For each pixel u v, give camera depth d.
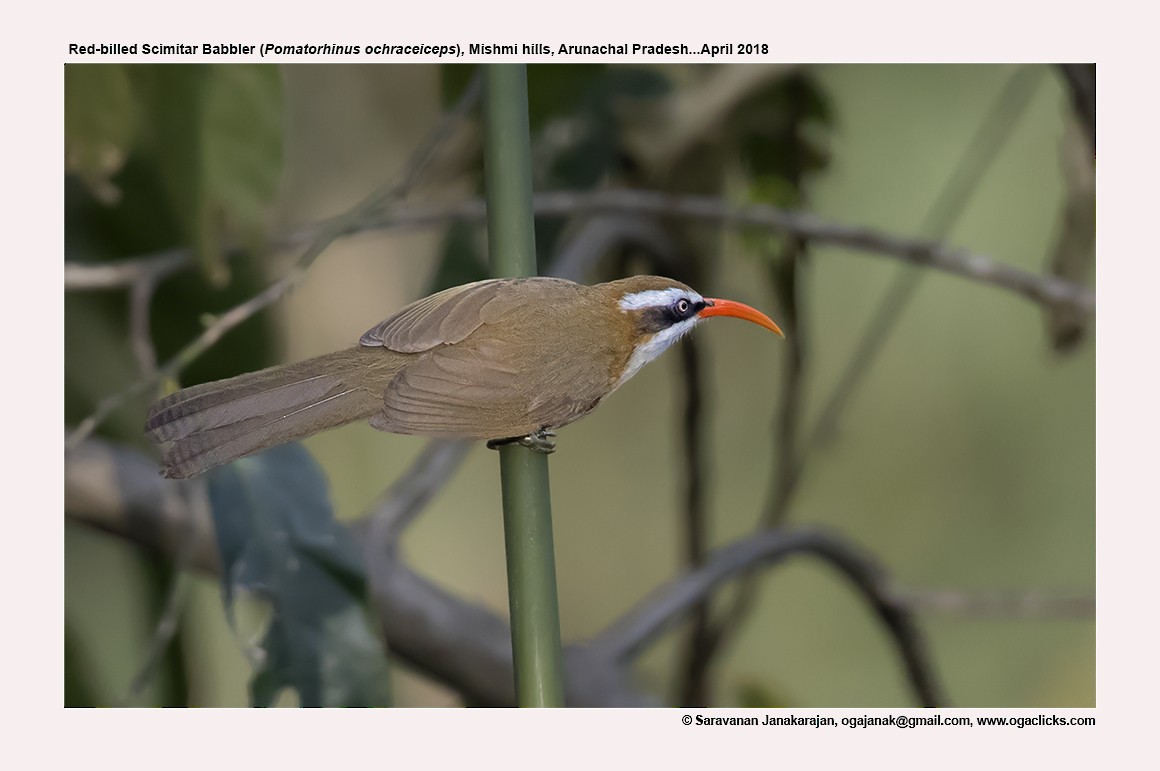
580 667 10.05
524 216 7.22
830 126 11.81
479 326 8.23
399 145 12.85
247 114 8.55
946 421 15.10
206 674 10.48
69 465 9.28
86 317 10.16
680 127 11.84
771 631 15.65
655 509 15.65
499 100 7.27
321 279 13.02
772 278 11.73
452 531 14.16
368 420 7.86
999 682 14.66
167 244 10.32
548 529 6.66
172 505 9.38
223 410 7.44
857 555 11.08
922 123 13.51
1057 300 10.87
